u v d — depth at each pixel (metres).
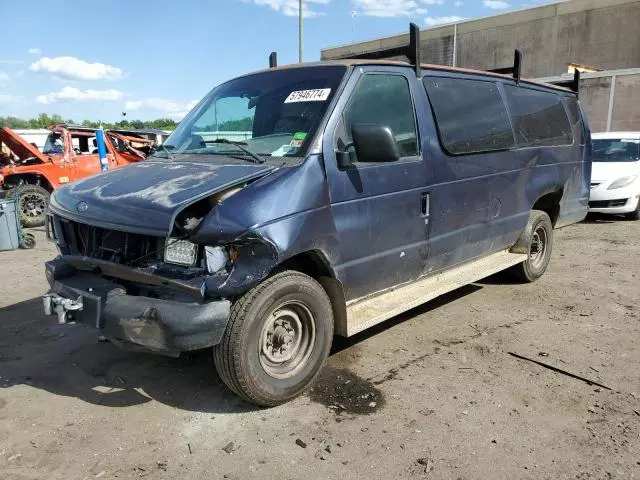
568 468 2.96
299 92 4.04
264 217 3.21
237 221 3.13
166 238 3.21
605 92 19.92
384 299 4.36
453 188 4.66
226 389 3.83
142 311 3.16
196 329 3.09
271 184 3.35
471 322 5.14
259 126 4.08
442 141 4.55
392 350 4.49
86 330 4.96
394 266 4.24
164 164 4.00
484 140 5.07
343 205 3.71
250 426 3.36
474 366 4.20
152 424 3.39
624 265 7.34
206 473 2.91
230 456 3.06
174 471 2.93
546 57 30.89
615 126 19.88
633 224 10.66
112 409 3.57
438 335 4.82
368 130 3.52
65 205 3.72
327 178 3.62
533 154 5.80
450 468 2.95
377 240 4.00
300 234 3.39
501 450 3.11
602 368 4.16
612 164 11.29
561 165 6.35
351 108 3.89
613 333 4.86
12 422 3.41
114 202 3.39
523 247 6.04
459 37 34.22
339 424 3.38
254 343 3.34
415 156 4.30
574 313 5.39
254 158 3.68
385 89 4.18
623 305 5.64
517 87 5.82
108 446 3.16
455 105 4.79
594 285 6.37
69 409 3.57
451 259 4.91
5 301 5.91
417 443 3.18
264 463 3.00
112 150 13.84
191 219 3.15
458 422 3.40
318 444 3.17
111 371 4.13
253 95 4.29
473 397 3.71
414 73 4.46
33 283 6.70
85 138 13.45
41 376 4.06
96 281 3.58
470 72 5.16
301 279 3.55
